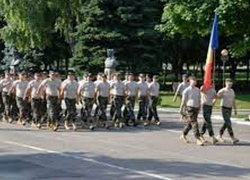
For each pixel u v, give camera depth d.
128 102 31.78
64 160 19.70
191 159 20.30
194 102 24.55
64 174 17.08
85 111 30.66
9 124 32.16
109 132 28.75
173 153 21.70
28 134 27.36
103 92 30.56
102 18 55.34
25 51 65.31
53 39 65.38
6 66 68.44
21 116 32.03
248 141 25.83
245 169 18.38
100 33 55.16
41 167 18.30
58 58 66.56
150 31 55.19
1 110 34.34
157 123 32.56
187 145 24.05
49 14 61.16
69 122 29.73
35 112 30.58
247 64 73.12
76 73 55.69
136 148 22.89
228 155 21.45
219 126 32.78
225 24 36.56
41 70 67.38
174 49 62.62
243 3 35.84
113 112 31.75
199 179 16.45
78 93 29.80
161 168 18.27
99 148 22.77
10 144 23.66
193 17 37.75
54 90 29.34
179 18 38.84
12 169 17.91
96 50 55.41
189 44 61.81
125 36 55.19
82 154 21.08
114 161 19.58
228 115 25.14
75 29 61.75
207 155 21.36
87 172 17.42
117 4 55.75
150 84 32.38
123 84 31.16
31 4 59.75
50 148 22.61
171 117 38.31
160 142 24.88
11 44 63.34
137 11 55.78
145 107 32.38
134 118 31.88
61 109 32.09
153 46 56.38
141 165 18.81
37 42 60.88
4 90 33.19
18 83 32.00
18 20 59.97
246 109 46.34
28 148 22.55
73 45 60.75
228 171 17.92
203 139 24.56
